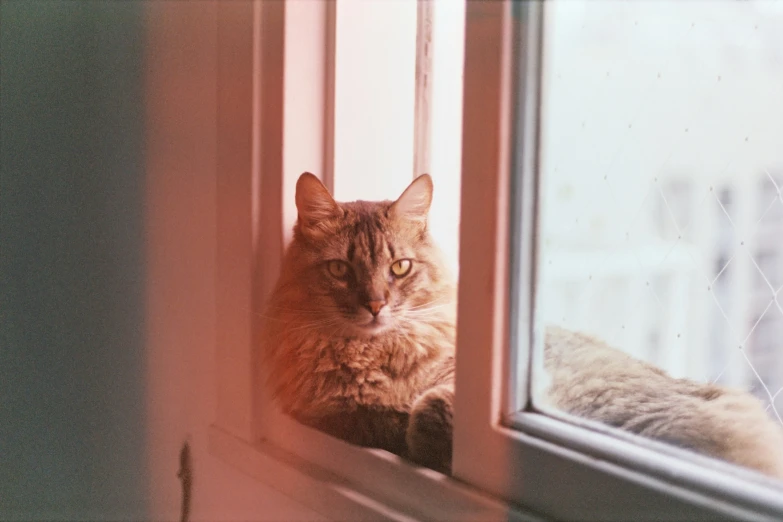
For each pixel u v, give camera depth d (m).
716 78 0.85
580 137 0.92
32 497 1.54
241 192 1.12
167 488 1.33
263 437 1.15
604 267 0.95
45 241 1.44
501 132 0.79
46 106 1.39
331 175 1.16
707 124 0.87
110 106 1.34
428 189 1.08
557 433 0.78
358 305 1.03
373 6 1.17
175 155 1.24
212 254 1.19
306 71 1.12
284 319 1.10
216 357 1.20
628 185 0.94
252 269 1.12
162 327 1.31
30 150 1.42
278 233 1.12
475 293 0.82
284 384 1.09
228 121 1.13
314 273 1.08
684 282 0.90
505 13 0.77
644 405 0.83
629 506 0.70
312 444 1.06
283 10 1.08
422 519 0.88
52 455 1.51
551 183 0.89
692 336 0.90
